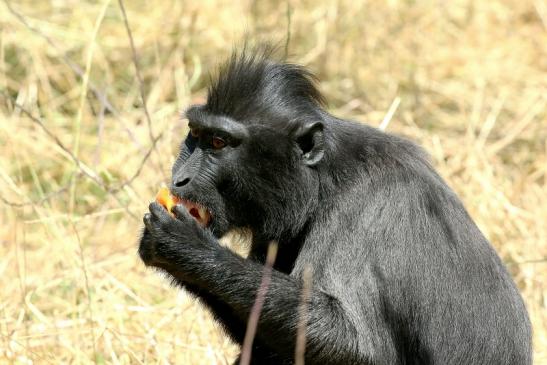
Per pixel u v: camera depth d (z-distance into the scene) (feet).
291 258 36.27
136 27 68.54
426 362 33.81
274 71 35.70
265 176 35.12
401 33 71.20
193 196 34.94
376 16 71.51
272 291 32.40
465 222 35.09
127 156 57.21
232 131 34.86
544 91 67.10
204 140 35.42
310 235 34.71
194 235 32.96
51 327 43.06
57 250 48.67
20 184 52.85
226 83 35.42
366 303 32.83
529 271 49.62
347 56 69.15
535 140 63.36
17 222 52.19
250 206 35.50
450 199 35.14
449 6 74.28
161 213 33.01
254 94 35.24
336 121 36.17
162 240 32.81
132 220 53.06
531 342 35.73
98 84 65.21
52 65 65.87
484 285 34.50
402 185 34.27
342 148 35.27
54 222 47.01
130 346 41.65
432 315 33.71
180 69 65.00
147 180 54.54
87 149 59.47
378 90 67.77
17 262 46.88
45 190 56.49
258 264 33.19
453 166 57.52
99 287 45.68
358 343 32.35
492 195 54.19
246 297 32.53
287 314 32.30
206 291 35.73
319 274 33.86
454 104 67.26
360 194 34.40
